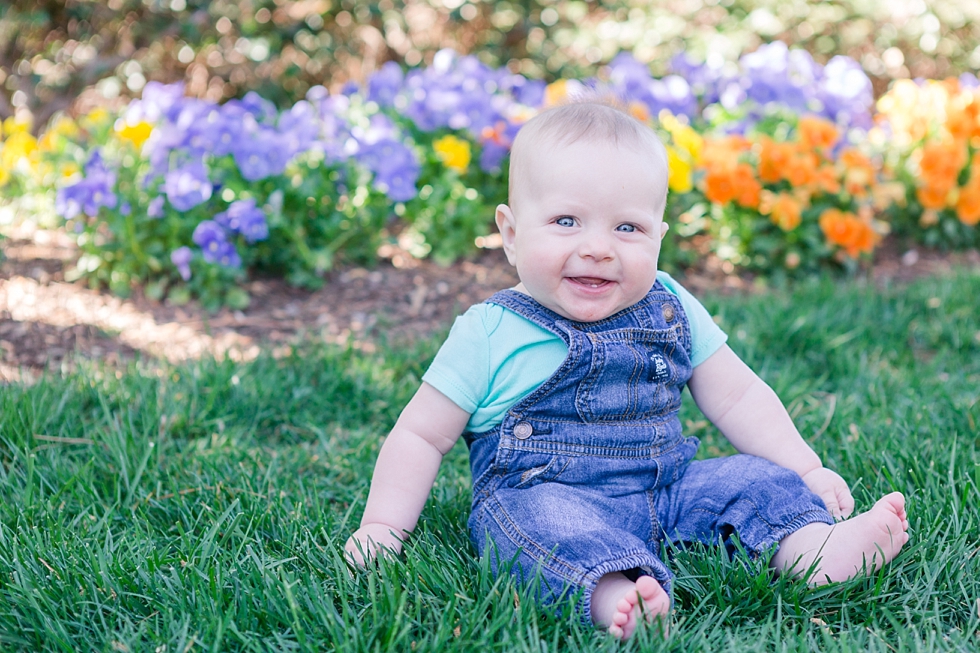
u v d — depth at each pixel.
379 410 2.89
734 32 7.94
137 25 7.10
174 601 1.70
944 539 1.85
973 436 2.52
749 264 4.62
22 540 1.91
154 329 3.57
